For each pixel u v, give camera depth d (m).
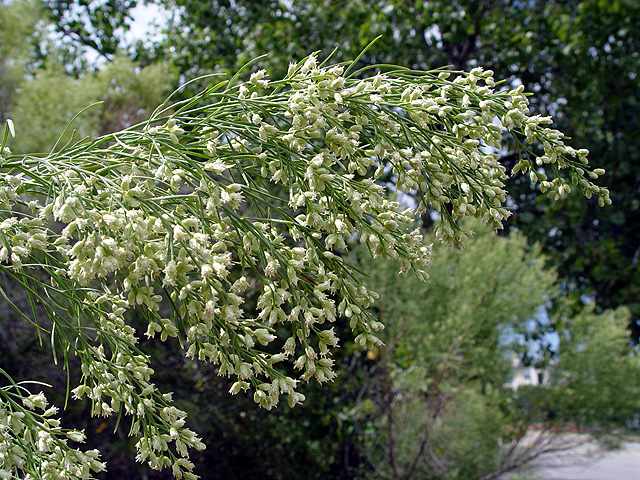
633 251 7.73
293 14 6.90
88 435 4.32
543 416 4.66
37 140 4.36
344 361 5.56
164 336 0.94
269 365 0.96
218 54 7.18
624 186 7.13
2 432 0.92
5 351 4.18
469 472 4.63
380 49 6.38
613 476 7.09
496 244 4.36
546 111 7.28
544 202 6.70
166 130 1.01
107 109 5.25
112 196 0.86
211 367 4.75
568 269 7.00
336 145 1.00
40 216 0.91
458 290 4.22
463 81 1.11
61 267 1.03
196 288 0.91
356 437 5.09
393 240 1.00
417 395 4.21
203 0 7.13
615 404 4.43
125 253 0.83
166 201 0.96
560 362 4.49
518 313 4.21
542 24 7.29
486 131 1.10
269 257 0.97
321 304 1.03
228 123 1.04
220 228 0.97
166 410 1.00
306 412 5.11
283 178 1.05
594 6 7.13
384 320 4.08
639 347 5.10
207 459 5.15
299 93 0.98
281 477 5.11
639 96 7.45
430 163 1.05
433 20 6.60
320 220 0.99
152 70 5.57
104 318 1.04
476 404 4.27
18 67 4.77
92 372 1.03
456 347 4.02
